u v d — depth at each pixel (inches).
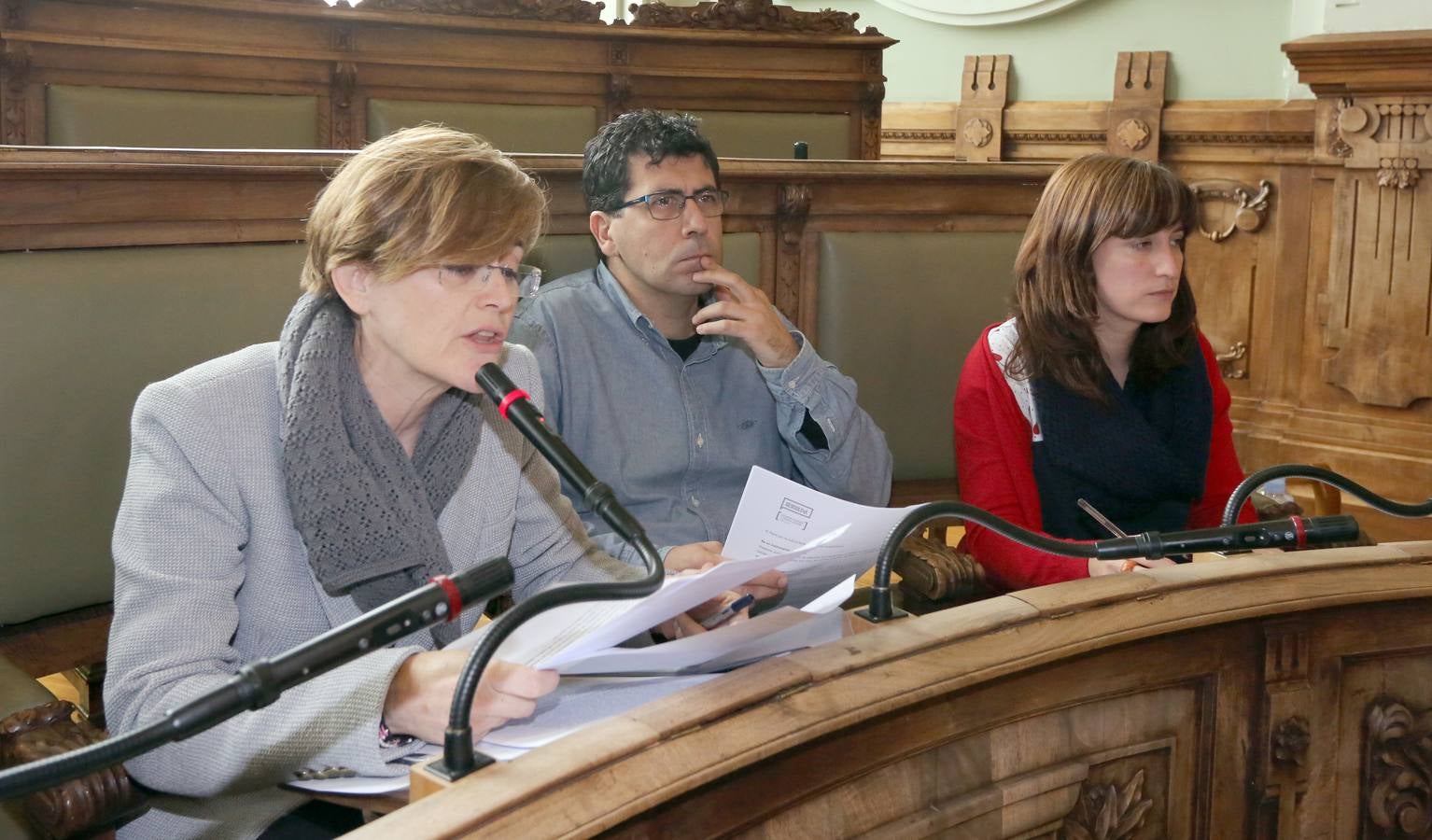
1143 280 80.5
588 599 38.6
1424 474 166.4
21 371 62.4
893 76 223.6
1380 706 55.7
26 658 65.4
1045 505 85.2
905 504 102.1
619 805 34.2
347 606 54.7
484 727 41.4
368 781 44.6
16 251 63.8
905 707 43.4
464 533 59.7
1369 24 165.8
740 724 38.6
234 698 33.1
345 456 52.1
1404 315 167.0
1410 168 163.8
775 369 78.7
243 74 138.0
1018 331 85.0
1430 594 54.4
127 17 131.0
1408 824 56.8
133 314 66.4
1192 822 52.8
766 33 160.1
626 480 78.4
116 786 45.7
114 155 65.7
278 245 73.4
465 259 50.1
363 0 142.5
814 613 46.7
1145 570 53.6
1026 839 47.6
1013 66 210.1
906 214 102.7
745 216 97.2
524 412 43.5
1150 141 193.0
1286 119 177.0
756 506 59.6
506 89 151.9
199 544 51.7
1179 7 193.5
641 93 156.8
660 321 80.3
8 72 125.5
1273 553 60.2
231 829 53.6
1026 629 47.1
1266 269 181.6
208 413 53.0
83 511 65.2
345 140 144.3
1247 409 183.9
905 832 43.8
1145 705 50.9
